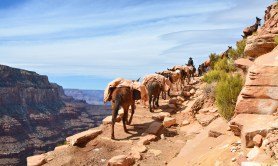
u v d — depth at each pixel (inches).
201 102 622.2
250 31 1013.8
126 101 538.9
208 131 407.2
